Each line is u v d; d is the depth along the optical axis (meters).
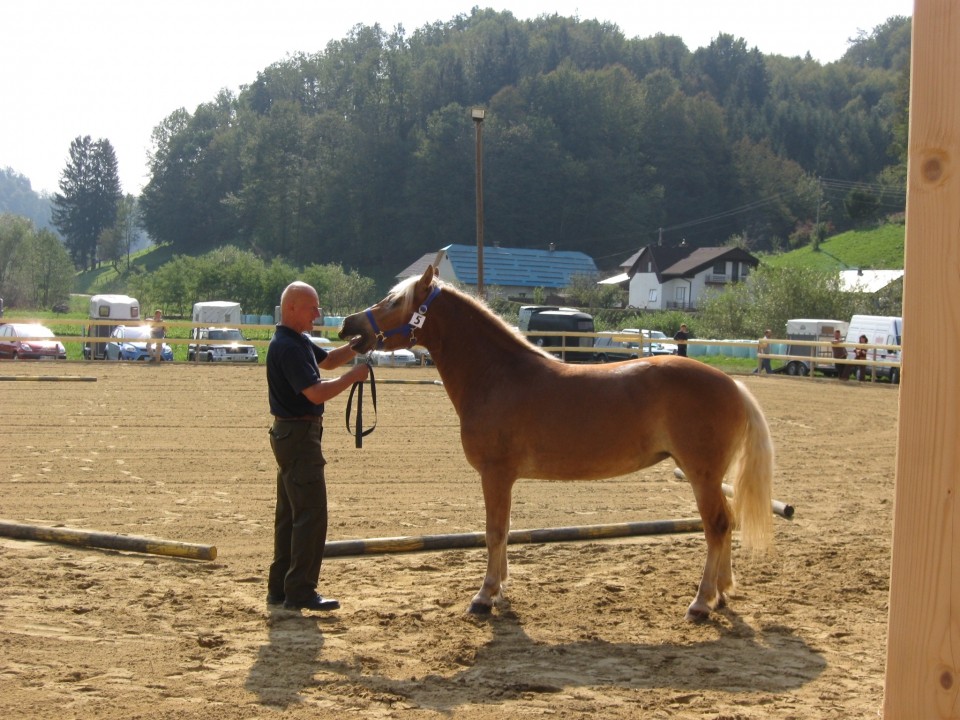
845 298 45.06
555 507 9.48
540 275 77.50
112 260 130.00
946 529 2.17
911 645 2.23
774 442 14.96
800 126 129.75
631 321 51.22
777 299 45.53
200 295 59.22
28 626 5.29
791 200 108.56
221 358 30.06
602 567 6.97
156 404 17.02
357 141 101.56
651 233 101.12
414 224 95.44
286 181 102.00
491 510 5.91
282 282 59.97
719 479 5.74
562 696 4.41
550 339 34.41
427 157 95.94
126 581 6.30
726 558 5.98
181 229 119.56
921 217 2.21
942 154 2.18
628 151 106.56
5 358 28.70
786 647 5.22
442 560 7.08
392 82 111.19
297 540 5.79
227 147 118.50
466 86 118.12
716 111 112.94
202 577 6.50
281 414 5.82
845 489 10.84
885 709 2.29
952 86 2.16
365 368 5.86
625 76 115.25
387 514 8.85
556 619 5.70
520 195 96.31
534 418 5.79
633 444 5.77
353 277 63.81
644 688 4.54
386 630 5.43
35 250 77.06
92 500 9.04
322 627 5.47
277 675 4.62
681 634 5.45
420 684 4.55
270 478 10.48
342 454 12.38
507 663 4.88
